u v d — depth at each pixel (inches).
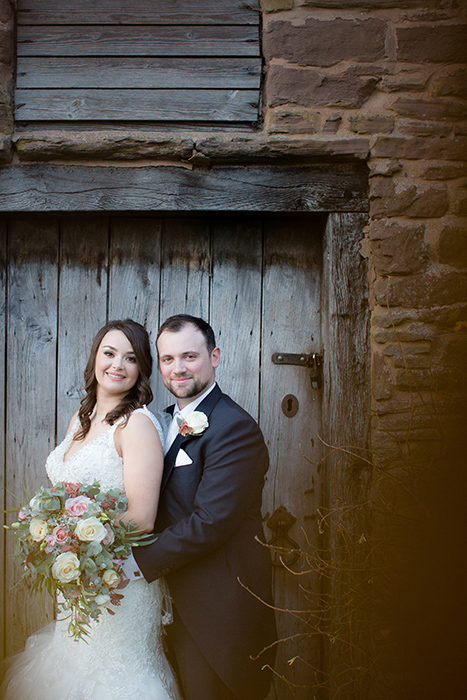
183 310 90.7
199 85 84.5
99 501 61.7
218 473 67.2
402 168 82.2
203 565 68.2
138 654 66.3
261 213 85.2
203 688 66.8
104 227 90.7
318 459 90.0
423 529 71.4
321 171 84.0
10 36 83.6
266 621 70.6
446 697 69.8
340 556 80.6
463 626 69.4
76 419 80.3
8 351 90.1
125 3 84.9
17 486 89.4
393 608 71.7
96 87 84.4
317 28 83.2
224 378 90.4
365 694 77.4
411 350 81.2
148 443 68.0
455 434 75.6
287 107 83.1
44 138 81.7
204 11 84.9
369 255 83.4
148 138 82.0
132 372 74.5
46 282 90.4
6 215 86.8
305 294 90.8
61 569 57.6
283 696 86.1
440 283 81.6
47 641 75.7
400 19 83.3
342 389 83.3
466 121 82.8
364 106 83.4
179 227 90.9
